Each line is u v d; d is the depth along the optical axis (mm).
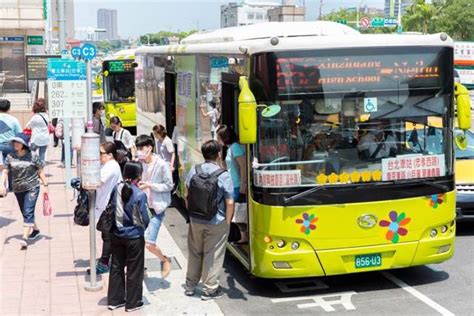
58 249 10414
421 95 8164
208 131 10359
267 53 7730
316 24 10031
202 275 8242
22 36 38250
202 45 10906
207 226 8016
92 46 12383
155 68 15453
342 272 8039
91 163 8070
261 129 7797
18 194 10344
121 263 7875
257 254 8039
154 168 8680
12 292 8461
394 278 9078
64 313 7758
